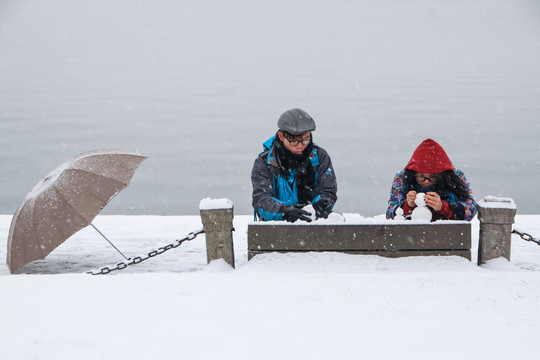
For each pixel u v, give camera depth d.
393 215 11.70
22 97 138.12
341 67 193.25
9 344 7.04
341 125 103.75
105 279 9.90
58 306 8.37
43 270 13.22
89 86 160.25
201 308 8.24
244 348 6.83
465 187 11.54
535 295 8.80
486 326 7.50
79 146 87.25
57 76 180.00
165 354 6.69
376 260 11.20
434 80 159.12
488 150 81.12
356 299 8.62
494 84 148.50
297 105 126.62
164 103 132.25
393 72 179.00
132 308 8.25
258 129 103.69
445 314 7.96
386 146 86.69
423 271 10.95
